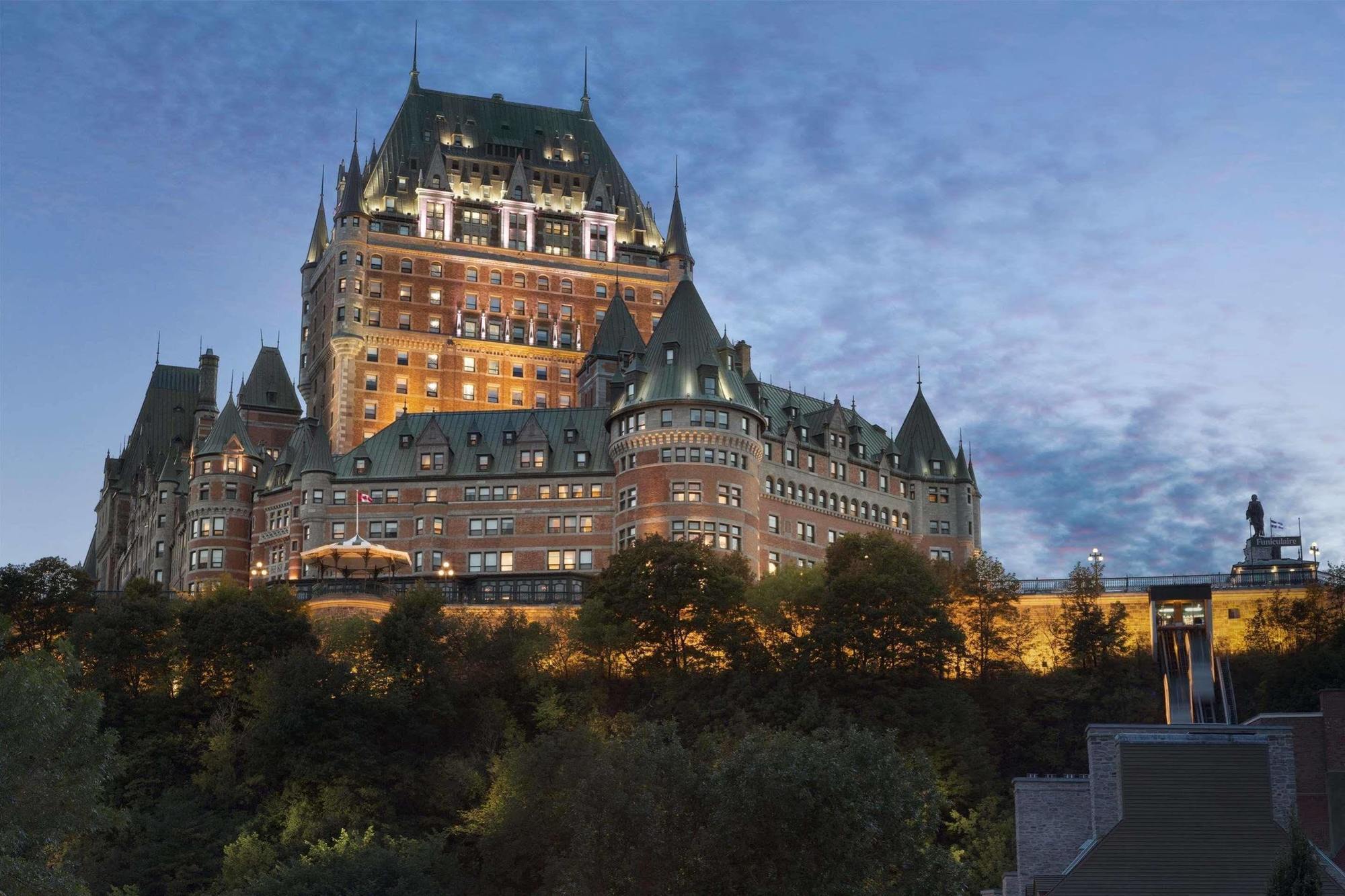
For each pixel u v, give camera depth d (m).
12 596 142.00
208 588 151.50
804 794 73.88
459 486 170.50
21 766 65.31
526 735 129.50
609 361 194.00
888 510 181.00
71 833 68.12
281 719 120.56
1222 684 129.62
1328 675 127.12
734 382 166.50
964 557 182.88
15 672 66.88
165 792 119.44
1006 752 129.75
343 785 116.62
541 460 170.00
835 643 130.50
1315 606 140.00
